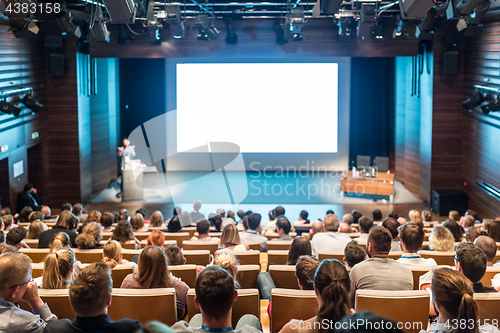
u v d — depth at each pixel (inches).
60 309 110.7
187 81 575.5
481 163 418.9
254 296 114.5
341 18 390.0
